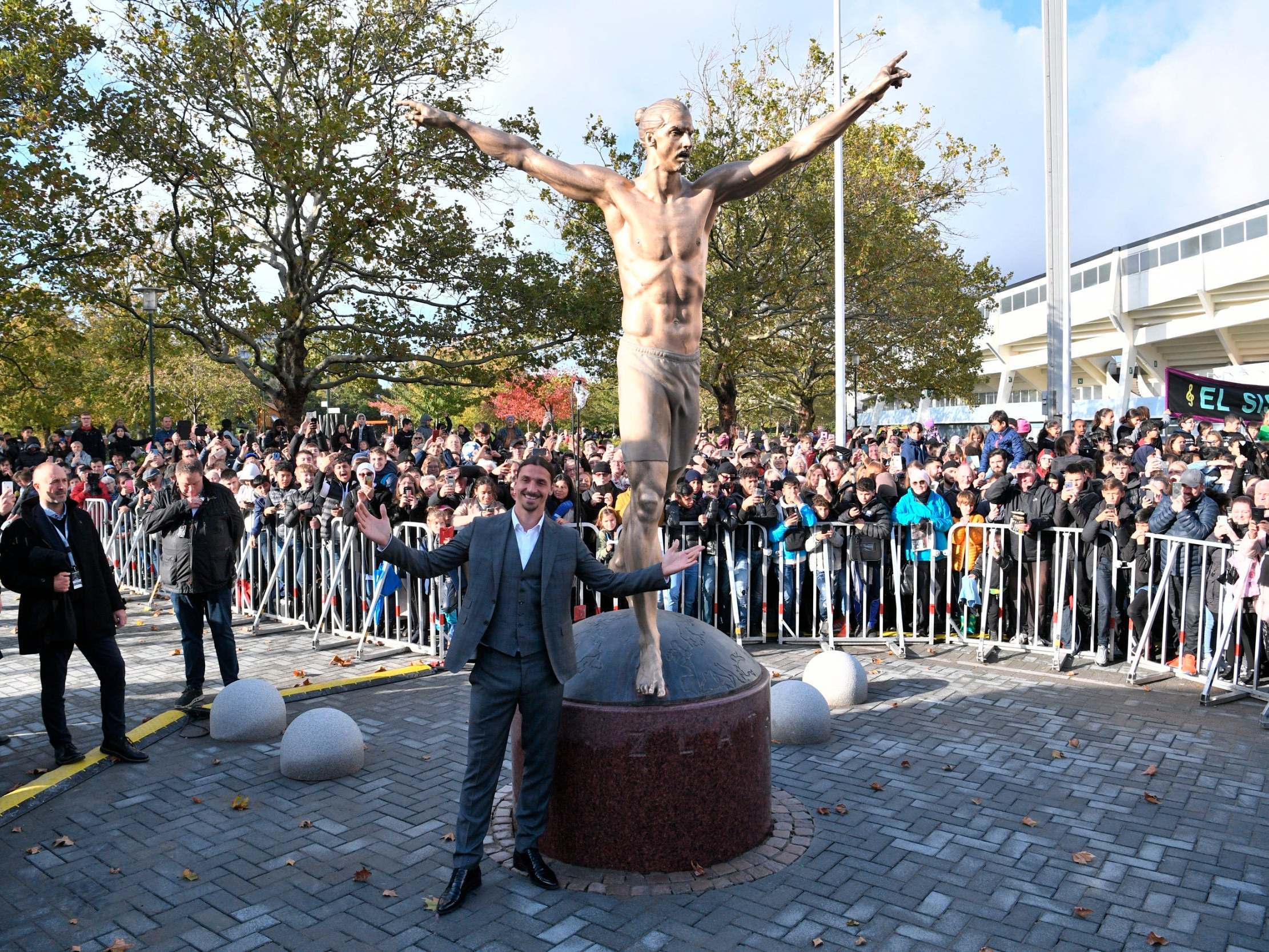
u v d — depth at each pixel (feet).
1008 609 30.32
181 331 73.97
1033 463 30.01
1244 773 19.24
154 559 41.22
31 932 13.42
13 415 109.09
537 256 74.38
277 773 19.72
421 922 13.61
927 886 14.61
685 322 15.30
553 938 13.14
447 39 71.92
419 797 18.38
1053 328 63.62
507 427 55.77
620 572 15.33
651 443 15.17
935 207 93.40
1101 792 18.29
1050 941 13.03
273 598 35.99
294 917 13.80
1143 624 27.55
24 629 19.56
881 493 30.91
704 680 15.39
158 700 25.18
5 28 62.18
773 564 31.35
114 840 16.48
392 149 69.92
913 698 24.63
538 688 14.38
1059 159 63.62
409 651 30.35
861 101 14.62
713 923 13.52
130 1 64.59
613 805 14.90
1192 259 130.72
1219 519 25.35
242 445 58.90
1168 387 51.52
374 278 72.64
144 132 63.72
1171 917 13.66
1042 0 63.46
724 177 15.39
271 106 69.82
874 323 93.35
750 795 15.62
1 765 20.33
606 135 76.95
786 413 154.40
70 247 65.41
